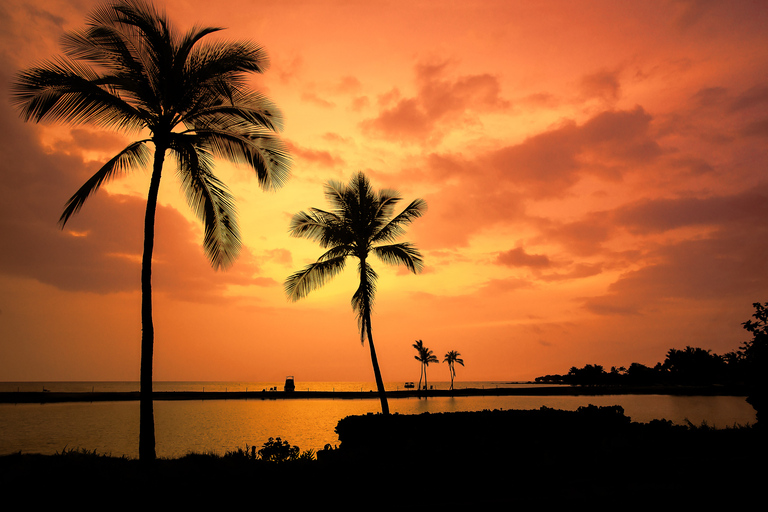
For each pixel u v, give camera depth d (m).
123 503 6.11
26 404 60.97
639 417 36.41
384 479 7.55
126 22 11.09
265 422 33.84
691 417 36.62
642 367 152.50
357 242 21.98
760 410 14.76
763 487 8.03
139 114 11.55
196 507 6.31
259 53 12.29
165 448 19.75
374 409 52.66
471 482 8.19
